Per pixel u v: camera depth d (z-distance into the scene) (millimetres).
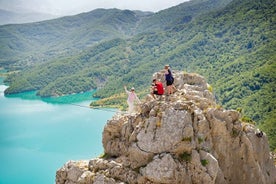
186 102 35000
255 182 37094
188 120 33438
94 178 33844
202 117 34469
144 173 31891
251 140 38656
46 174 138500
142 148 33188
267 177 40000
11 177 136375
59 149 170625
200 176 31906
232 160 36406
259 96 197500
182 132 32688
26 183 130125
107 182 33125
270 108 177750
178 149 32312
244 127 39406
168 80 38281
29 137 195125
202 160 32594
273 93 195000
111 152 36688
